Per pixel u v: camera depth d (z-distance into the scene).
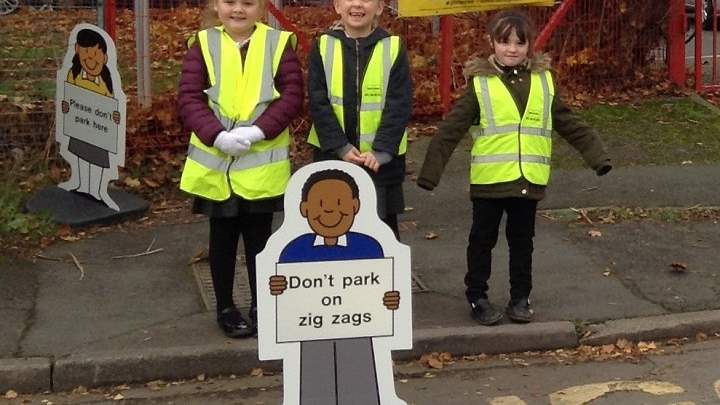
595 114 6.54
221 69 3.48
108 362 3.41
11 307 3.87
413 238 4.66
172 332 3.64
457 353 3.64
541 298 3.98
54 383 3.38
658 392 3.33
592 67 6.98
